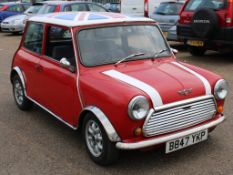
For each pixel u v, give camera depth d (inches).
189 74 183.5
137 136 162.4
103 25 200.7
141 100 157.6
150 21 217.3
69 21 203.2
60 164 182.9
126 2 636.7
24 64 243.9
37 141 210.2
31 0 973.2
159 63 198.1
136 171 174.2
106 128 164.6
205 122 180.4
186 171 173.3
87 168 177.9
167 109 164.1
